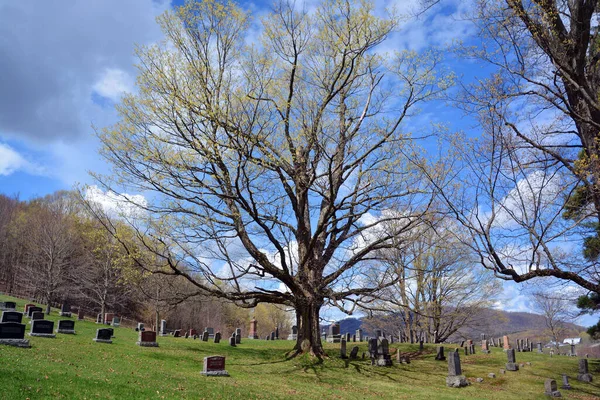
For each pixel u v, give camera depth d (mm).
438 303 35219
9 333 15766
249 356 22844
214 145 17094
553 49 12336
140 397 10641
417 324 35125
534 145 12234
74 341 19812
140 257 18938
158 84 17359
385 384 18797
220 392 12945
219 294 20844
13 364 11500
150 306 43531
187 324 55938
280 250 19281
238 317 69312
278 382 16781
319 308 23672
